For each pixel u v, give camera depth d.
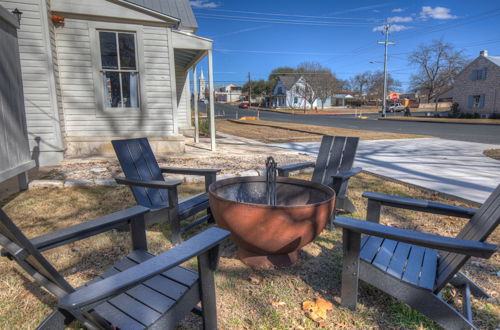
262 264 2.51
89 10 6.71
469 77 32.47
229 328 1.86
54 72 6.43
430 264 1.99
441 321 1.73
